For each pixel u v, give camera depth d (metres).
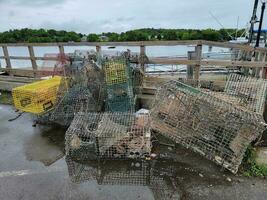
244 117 3.23
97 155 3.61
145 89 5.60
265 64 4.68
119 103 4.66
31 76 7.66
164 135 3.81
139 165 3.43
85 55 5.41
